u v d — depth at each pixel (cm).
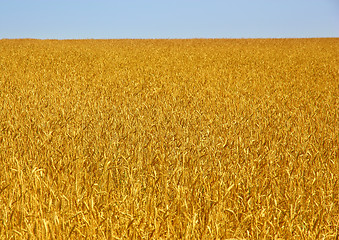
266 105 1080
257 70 2267
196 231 343
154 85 1562
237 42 5519
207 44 5134
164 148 597
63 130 723
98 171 496
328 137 736
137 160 532
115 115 883
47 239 320
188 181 450
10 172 470
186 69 2294
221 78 1848
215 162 529
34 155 557
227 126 774
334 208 426
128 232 339
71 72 2000
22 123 753
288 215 386
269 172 496
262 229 351
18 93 1259
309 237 348
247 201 403
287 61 2828
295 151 616
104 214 376
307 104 1131
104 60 2766
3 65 2308
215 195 407
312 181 466
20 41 5147
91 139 661
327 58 3055
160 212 392
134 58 2991
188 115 891
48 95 1212
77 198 398
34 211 374
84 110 927
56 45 4484
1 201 402
